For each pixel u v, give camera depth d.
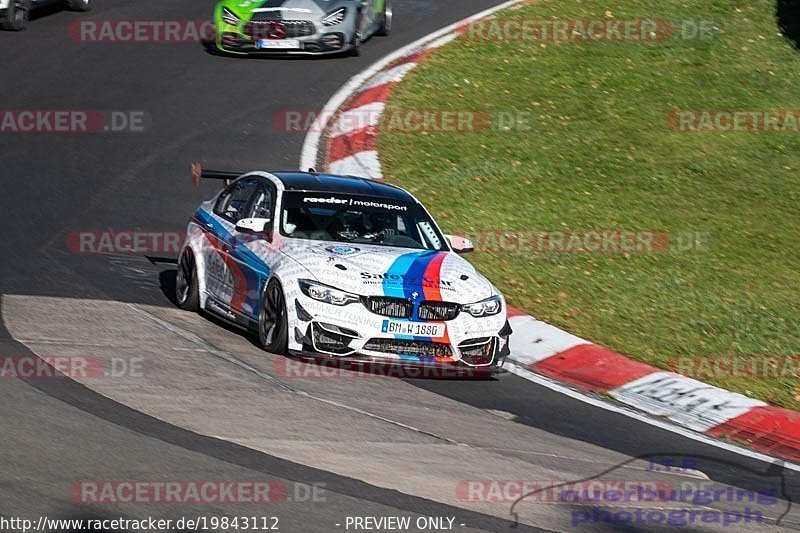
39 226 48.22
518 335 41.09
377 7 79.56
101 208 51.53
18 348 33.03
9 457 24.33
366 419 30.27
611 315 44.28
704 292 47.03
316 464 26.16
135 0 90.75
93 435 26.36
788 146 64.31
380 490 24.92
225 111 65.38
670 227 53.81
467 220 52.94
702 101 70.06
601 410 34.91
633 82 72.19
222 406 29.77
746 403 36.88
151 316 38.78
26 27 80.31
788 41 79.00
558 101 69.00
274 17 73.06
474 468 27.38
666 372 38.97
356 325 34.16
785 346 42.81
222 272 38.88
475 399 34.09
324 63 74.94
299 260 35.50
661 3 85.75
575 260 49.44
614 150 62.66
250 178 41.00
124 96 66.94
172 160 58.12
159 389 30.58
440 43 78.44
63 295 39.91
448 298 35.16
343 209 38.59
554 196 56.59
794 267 50.38
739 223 54.78
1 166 55.19
